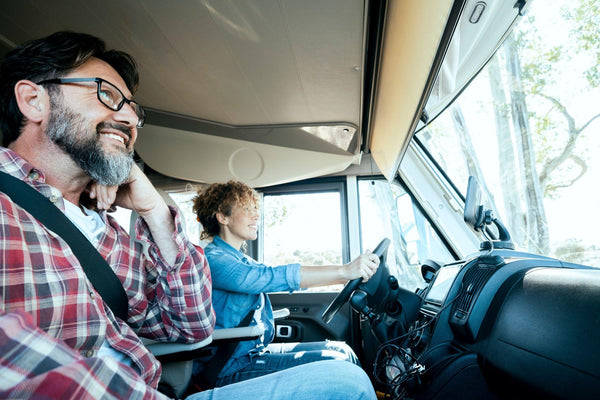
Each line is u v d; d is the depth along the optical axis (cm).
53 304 63
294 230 290
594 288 80
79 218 89
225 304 146
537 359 87
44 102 81
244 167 249
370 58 169
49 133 81
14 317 38
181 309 108
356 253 275
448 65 177
